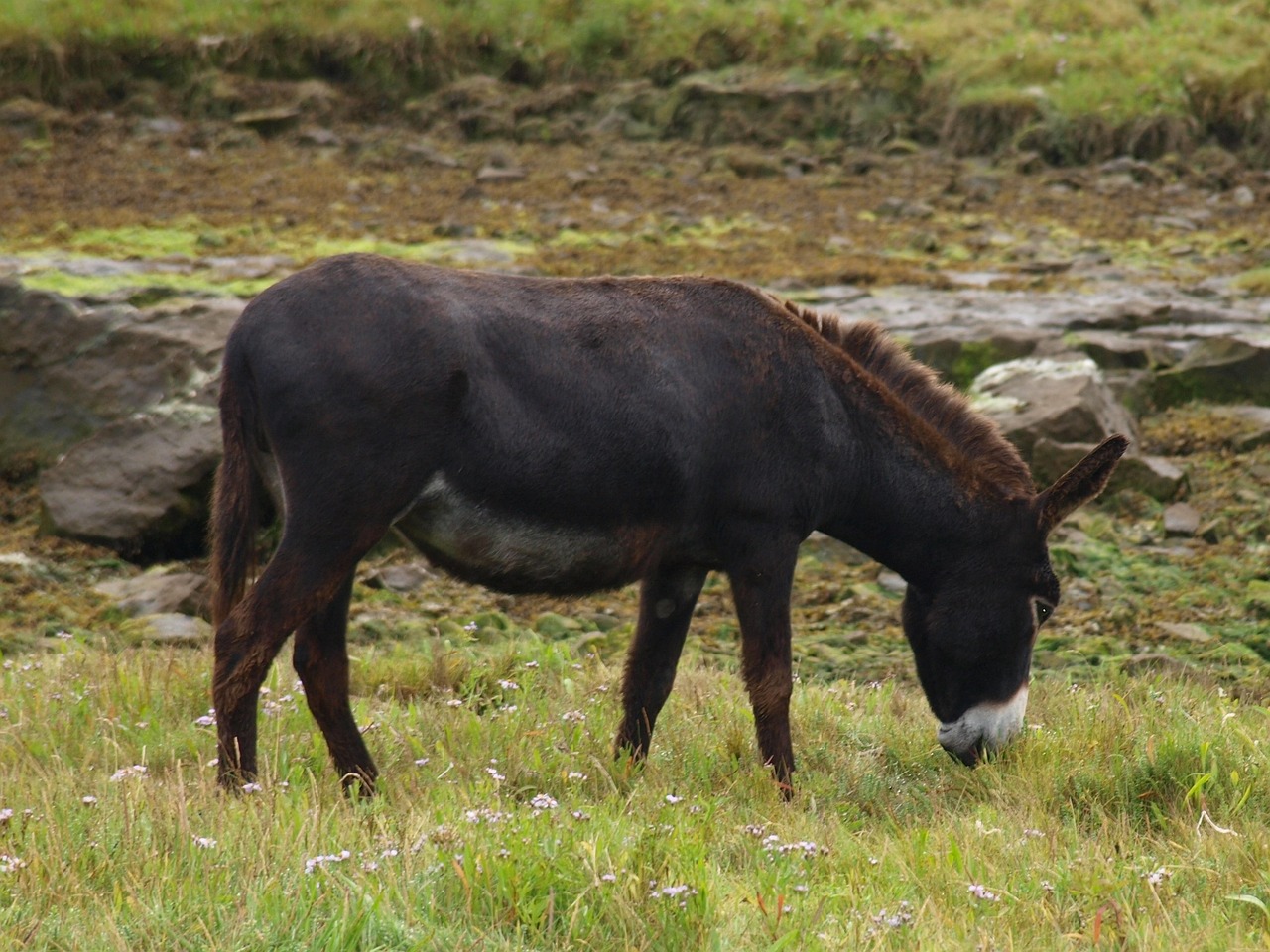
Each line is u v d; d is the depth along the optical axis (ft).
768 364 66.18
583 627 100.94
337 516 58.85
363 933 44.34
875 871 54.34
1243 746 67.10
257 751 63.31
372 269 60.85
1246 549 112.68
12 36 245.04
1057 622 101.60
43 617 98.84
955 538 69.82
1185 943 47.62
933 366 136.36
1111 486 122.42
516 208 204.54
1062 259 187.62
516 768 66.33
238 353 60.54
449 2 277.85
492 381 60.13
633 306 64.54
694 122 255.29
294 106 247.29
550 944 46.14
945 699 71.10
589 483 61.72
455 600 105.81
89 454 114.01
